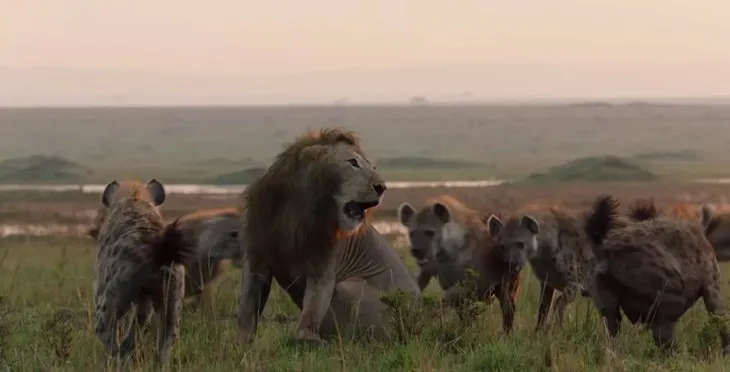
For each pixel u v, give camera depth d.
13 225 36.84
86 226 36.28
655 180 56.50
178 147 115.12
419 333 12.23
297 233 12.27
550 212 14.67
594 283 12.02
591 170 59.53
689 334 12.76
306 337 12.16
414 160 80.44
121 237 10.53
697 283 11.84
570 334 12.62
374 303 12.85
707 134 137.50
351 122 187.00
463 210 15.49
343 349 11.74
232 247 15.18
